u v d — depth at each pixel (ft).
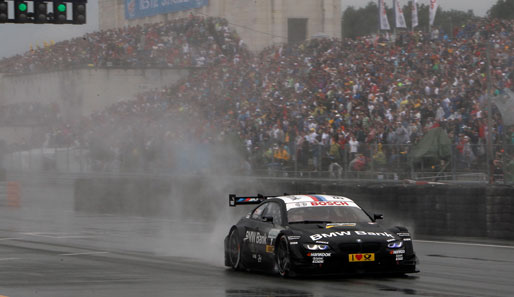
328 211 112.37
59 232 197.36
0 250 154.51
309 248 102.17
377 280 104.63
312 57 387.75
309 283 102.68
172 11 577.84
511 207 159.53
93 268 124.57
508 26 330.34
